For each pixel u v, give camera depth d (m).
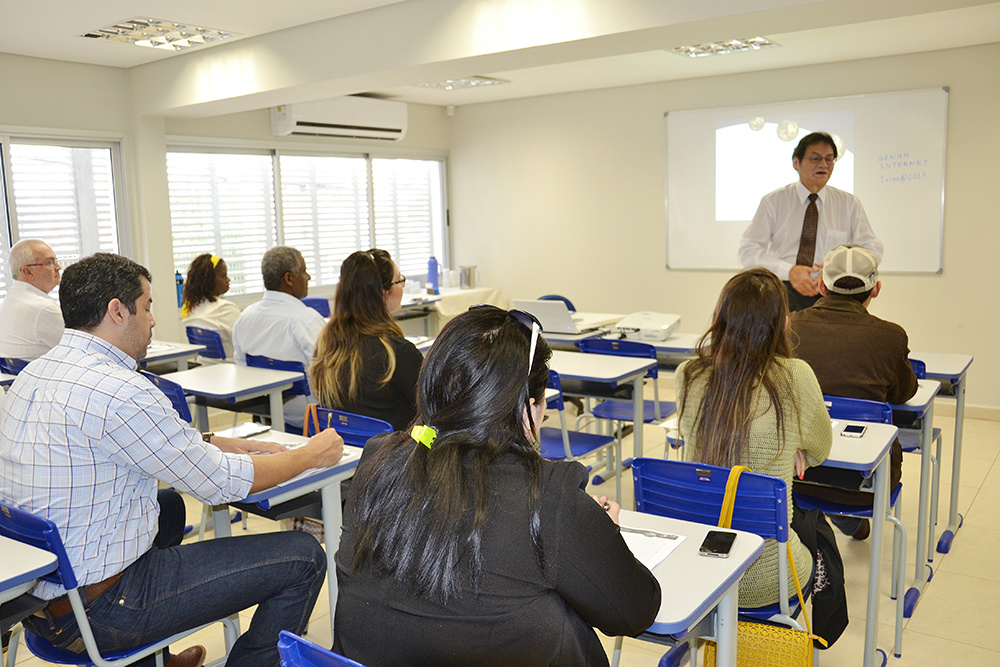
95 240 5.27
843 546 3.44
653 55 5.29
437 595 1.03
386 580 1.07
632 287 6.84
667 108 6.43
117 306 1.84
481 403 1.09
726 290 2.05
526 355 1.12
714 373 2.04
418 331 7.08
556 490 1.09
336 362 2.76
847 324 2.75
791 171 5.98
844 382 2.71
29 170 4.91
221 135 5.86
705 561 1.52
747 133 6.11
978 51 5.21
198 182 5.85
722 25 3.18
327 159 6.77
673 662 1.80
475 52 3.68
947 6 2.93
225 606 1.89
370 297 2.78
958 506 3.90
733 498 1.83
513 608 1.03
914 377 2.78
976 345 5.49
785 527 1.84
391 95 6.81
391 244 7.41
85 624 1.69
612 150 6.75
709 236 6.39
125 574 1.79
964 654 2.61
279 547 1.97
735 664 1.58
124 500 1.79
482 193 7.58
